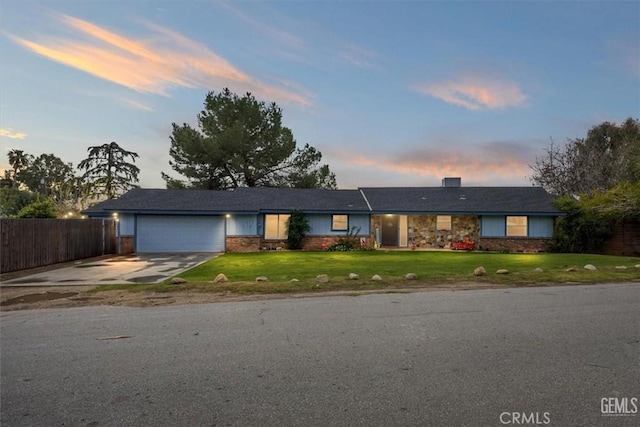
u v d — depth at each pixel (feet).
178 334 16.21
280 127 104.47
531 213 69.31
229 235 69.36
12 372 11.91
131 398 10.01
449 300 23.48
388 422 8.63
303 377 11.37
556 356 13.14
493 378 11.21
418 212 71.05
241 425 8.54
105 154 133.08
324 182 107.34
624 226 67.51
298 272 37.32
